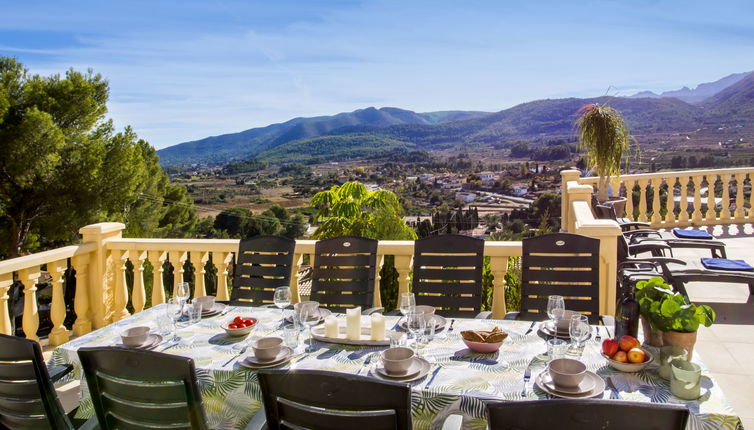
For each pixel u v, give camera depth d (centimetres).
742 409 282
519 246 393
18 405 205
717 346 369
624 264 472
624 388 187
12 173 1127
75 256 453
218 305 321
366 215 644
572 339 209
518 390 190
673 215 855
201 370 225
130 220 1508
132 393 180
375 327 247
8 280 399
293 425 158
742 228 799
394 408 142
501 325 268
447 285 354
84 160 1233
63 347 259
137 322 300
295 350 242
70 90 1217
